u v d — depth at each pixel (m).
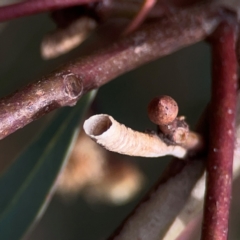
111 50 0.11
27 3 0.11
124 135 0.09
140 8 0.12
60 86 0.10
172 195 0.11
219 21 0.12
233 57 0.11
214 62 0.11
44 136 0.13
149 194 0.11
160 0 0.13
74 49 0.16
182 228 0.11
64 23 0.13
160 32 0.12
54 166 0.13
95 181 0.16
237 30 0.12
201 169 0.11
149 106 0.09
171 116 0.09
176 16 0.12
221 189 0.10
